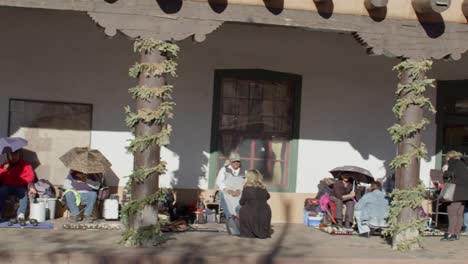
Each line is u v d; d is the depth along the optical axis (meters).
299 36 13.39
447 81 14.09
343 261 9.63
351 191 12.53
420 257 10.07
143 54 9.88
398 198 10.72
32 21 12.40
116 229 11.22
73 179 11.69
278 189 13.38
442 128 14.12
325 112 13.58
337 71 13.62
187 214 12.45
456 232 11.68
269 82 13.37
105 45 12.65
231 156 13.11
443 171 13.12
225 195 11.48
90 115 12.62
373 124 13.78
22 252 9.00
